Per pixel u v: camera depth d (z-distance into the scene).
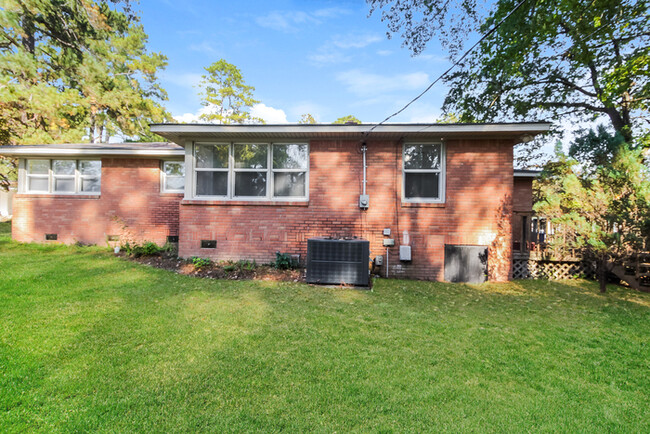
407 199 7.58
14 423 2.06
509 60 11.98
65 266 6.83
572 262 7.82
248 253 7.73
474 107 14.61
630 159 6.18
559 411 2.39
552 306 5.29
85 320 3.90
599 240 6.23
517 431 2.15
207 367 2.88
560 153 6.72
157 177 9.97
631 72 9.96
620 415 2.37
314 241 6.37
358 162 7.60
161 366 2.87
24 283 5.38
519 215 11.09
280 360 3.06
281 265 7.24
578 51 10.42
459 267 7.30
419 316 4.54
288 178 7.89
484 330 4.04
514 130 6.67
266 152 7.90
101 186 10.00
